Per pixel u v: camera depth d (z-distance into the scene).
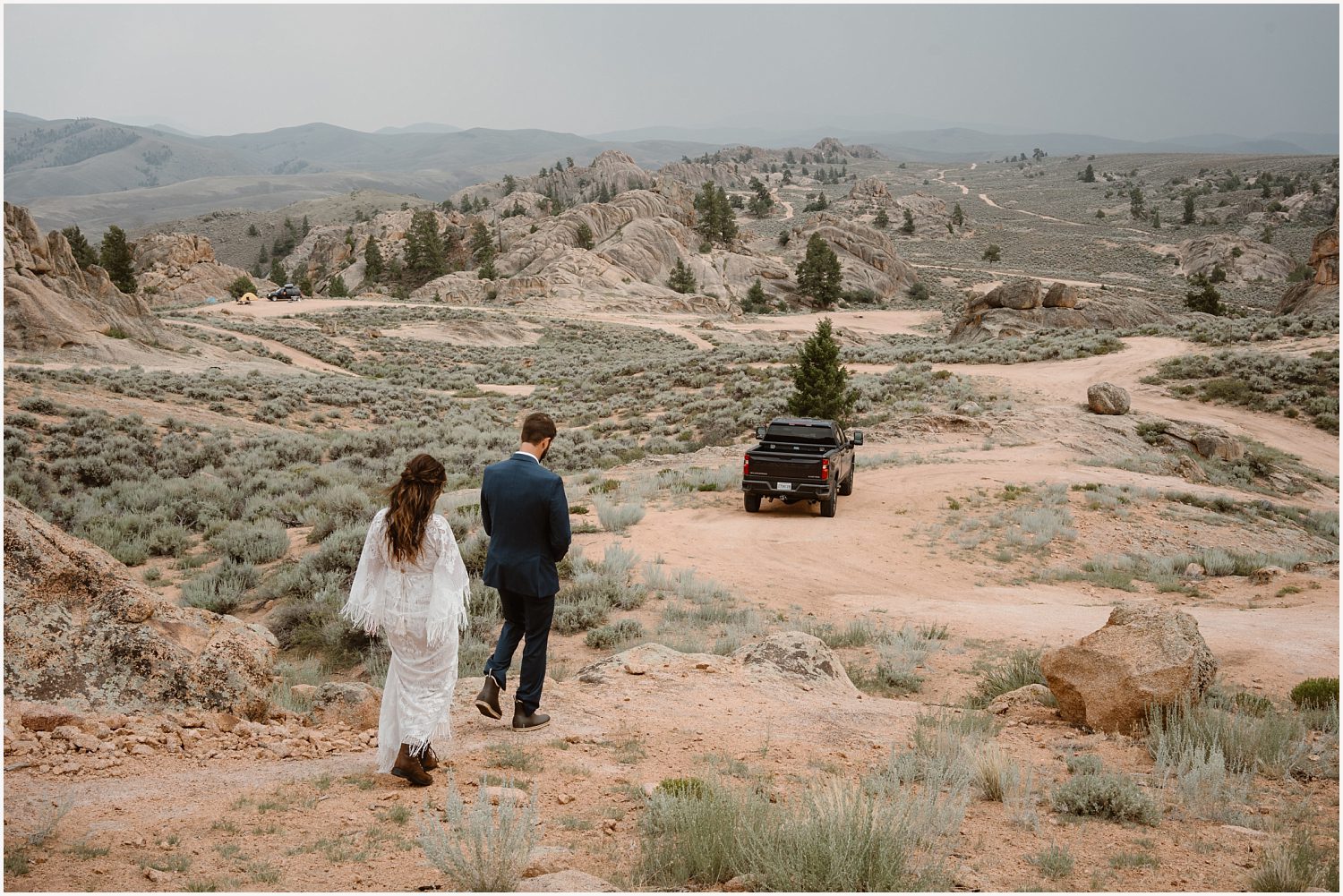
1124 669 6.60
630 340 90.56
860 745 6.15
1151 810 4.63
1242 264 170.75
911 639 10.95
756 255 179.75
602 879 3.58
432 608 4.80
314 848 3.97
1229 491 26.70
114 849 3.91
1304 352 48.50
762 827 3.88
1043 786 5.25
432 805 4.57
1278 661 9.62
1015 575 15.93
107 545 17.45
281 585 14.37
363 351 72.12
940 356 53.88
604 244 161.25
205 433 32.50
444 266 166.88
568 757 5.55
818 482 19.52
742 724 6.57
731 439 33.38
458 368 67.50
